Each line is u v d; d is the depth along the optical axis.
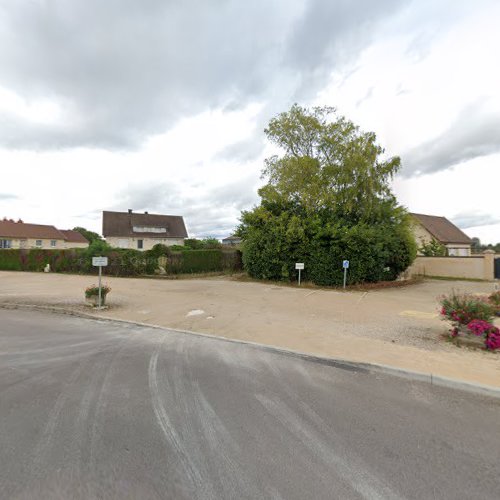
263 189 19.72
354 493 2.33
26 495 2.27
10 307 10.09
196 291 13.88
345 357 5.29
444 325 7.70
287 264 17.48
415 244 19.47
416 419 3.42
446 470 2.60
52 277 19.22
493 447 2.93
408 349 5.73
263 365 5.05
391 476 2.52
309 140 19.62
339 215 17.75
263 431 3.16
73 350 5.77
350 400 3.86
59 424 3.26
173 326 7.69
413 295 13.54
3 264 25.28
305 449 2.87
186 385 4.27
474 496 2.31
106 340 6.46
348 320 8.32
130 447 2.88
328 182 17.88
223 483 2.42
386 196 18.33
